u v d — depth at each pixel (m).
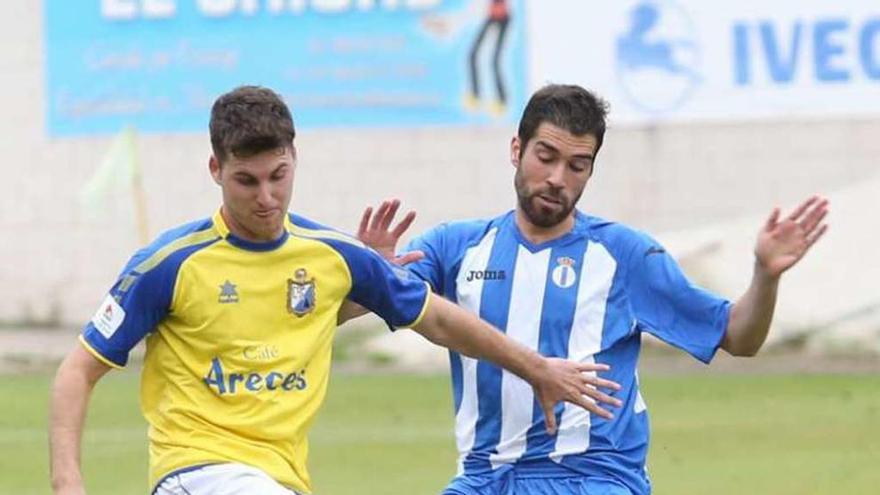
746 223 60.06
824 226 19.38
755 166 59.88
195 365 17.52
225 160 16.89
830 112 59.41
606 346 20.53
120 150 62.31
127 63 62.84
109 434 43.25
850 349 58.97
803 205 19.31
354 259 18.02
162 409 17.64
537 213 20.25
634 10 60.06
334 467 37.91
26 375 56.41
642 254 20.64
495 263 20.80
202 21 62.19
